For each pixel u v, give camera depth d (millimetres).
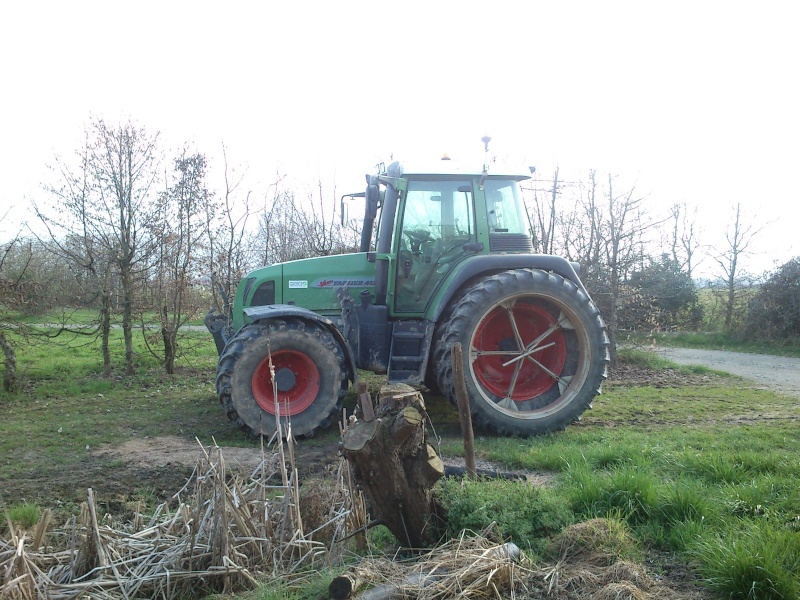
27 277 8906
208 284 10469
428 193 6770
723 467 4473
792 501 3756
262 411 6047
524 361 6719
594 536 3355
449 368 6129
